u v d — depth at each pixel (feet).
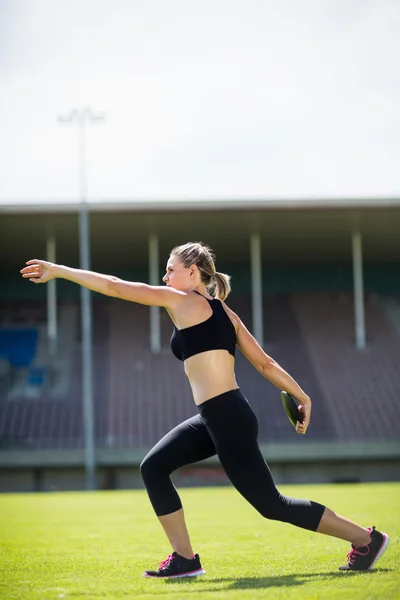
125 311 196.95
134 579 25.18
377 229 174.91
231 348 24.72
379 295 205.05
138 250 189.06
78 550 36.01
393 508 61.93
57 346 185.37
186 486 152.05
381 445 155.43
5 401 168.04
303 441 157.28
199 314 24.62
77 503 87.04
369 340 187.21
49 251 177.78
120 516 63.10
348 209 159.63
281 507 24.39
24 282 201.46
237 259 199.11
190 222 166.30
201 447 25.67
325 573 25.02
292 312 197.77
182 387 173.37
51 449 154.51
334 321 194.59
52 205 156.15
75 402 168.04
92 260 197.67
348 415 164.86
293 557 30.35
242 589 21.95
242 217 163.84
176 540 25.73
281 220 166.20
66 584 24.31
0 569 28.71
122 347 185.16
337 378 175.42
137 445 157.07
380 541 25.11
